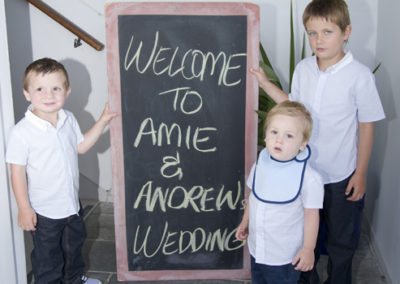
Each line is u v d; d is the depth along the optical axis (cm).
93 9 289
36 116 190
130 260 224
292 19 270
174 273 226
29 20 294
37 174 192
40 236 200
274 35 283
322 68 191
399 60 221
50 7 286
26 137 187
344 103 188
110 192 316
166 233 222
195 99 210
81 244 214
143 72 208
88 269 238
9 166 192
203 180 217
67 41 295
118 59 206
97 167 313
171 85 209
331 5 177
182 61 207
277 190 172
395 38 230
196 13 204
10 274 203
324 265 239
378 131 255
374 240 253
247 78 209
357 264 241
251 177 183
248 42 206
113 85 208
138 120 212
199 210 220
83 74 299
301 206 174
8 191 196
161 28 204
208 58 207
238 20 205
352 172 196
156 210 220
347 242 201
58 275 208
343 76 186
